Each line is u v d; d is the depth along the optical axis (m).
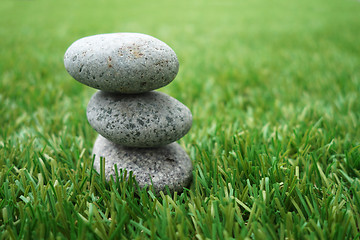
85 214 0.38
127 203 0.39
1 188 0.39
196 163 0.44
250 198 0.39
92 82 0.38
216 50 1.05
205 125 0.51
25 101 0.57
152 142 0.40
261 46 1.11
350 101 0.57
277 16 1.81
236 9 2.13
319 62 0.87
